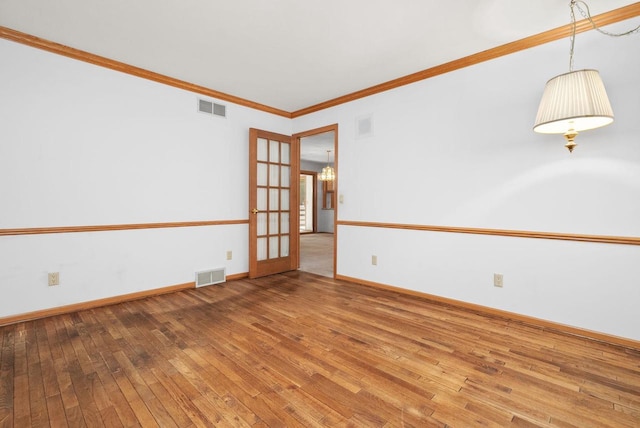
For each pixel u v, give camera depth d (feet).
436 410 4.93
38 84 8.70
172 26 7.94
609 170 7.32
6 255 8.31
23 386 5.51
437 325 8.32
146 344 7.18
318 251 21.43
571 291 7.88
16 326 8.19
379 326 8.25
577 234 7.76
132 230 10.53
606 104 5.98
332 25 7.86
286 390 5.46
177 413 4.86
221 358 6.55
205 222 12.39
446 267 10.16
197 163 12.17
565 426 4.58
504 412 4.88
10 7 7.13
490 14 7.34
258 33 8.25
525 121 8.54
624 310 7.20
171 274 11.49
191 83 11.73
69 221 9.27
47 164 8.88
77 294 9.45
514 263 8.77
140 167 10.68
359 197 12.64
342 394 5.35
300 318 8.84
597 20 7.36
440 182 10.25
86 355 6.65
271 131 14.55
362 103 12.45
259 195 13.92
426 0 6.84
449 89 9.98
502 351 6.88
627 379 5.79
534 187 8.41
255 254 13.53
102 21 7.72
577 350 6.95
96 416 4.77
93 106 9.66
